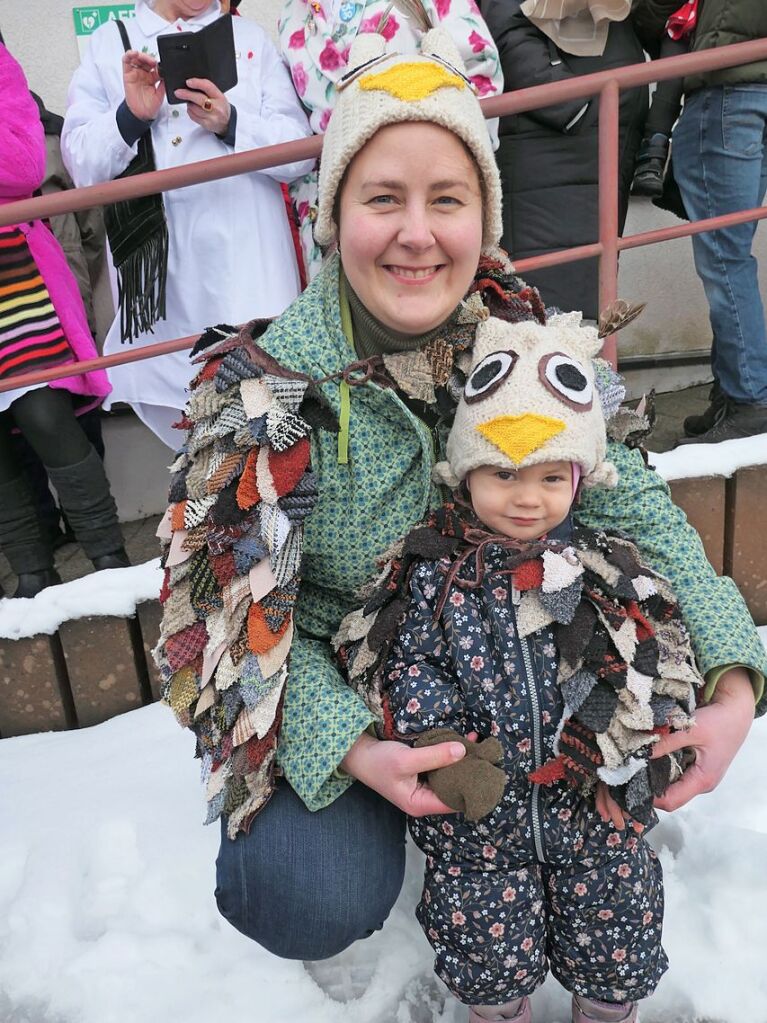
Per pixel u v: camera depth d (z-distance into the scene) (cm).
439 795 102
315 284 121
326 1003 134
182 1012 133
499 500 107
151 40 212
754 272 227
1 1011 136
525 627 106
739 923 138
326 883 114
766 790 161
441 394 117
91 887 152
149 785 175
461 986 116
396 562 114
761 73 208
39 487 251
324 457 114
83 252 271
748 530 214
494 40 225
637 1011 128
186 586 113
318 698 111
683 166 229
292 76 210
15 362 196
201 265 208
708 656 114
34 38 272
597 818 111
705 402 313
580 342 114
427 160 103
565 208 231
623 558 112
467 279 112
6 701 201
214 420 113
